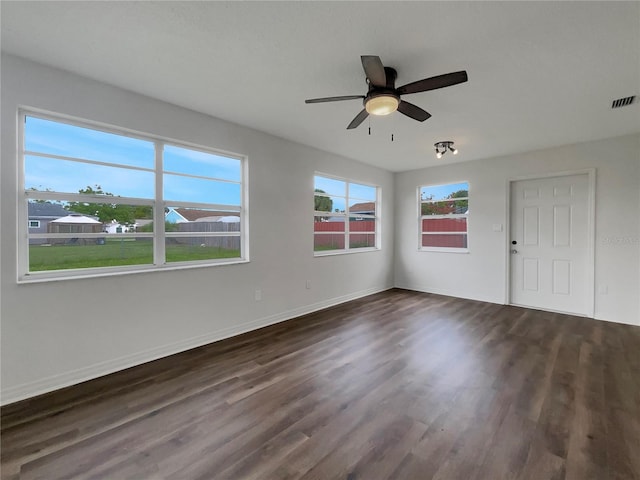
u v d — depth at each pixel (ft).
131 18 5.69
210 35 6.20
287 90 8.59
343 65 7.28
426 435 5.76
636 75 7.59
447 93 8.59
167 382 7.77
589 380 7.81
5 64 6.82
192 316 10.07
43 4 5.28
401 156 15.65
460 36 6.14
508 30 5.94
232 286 11.18
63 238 7.95
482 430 5.90
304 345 10.21
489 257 15.94
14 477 4.79
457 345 10.17
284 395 7.16
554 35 6.08
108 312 8.29
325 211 15.52
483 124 10.99
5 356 6.84
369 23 5.79
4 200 6.85
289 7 5.38
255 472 4.91
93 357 8.03
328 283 15.17
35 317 7.20
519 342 10.41
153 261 9.53
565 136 12.32
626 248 12.35
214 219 11.05
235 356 9.36
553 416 6.32
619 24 5.74
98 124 8.23
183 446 5.49
